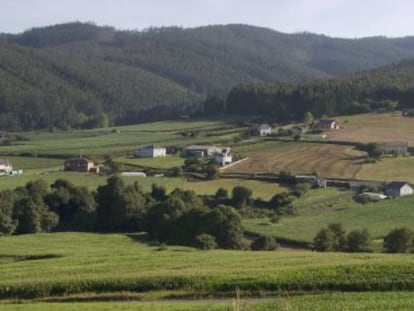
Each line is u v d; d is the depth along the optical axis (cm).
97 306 7975
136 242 17862
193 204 19675
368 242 15788
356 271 9112
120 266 10794
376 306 7031
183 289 9000
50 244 16688
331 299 7662
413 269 9056
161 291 9000
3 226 18938
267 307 7169
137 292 9044
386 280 8681
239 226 17212
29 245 16438
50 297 9062
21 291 9206
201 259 11306
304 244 17038
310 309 6925
